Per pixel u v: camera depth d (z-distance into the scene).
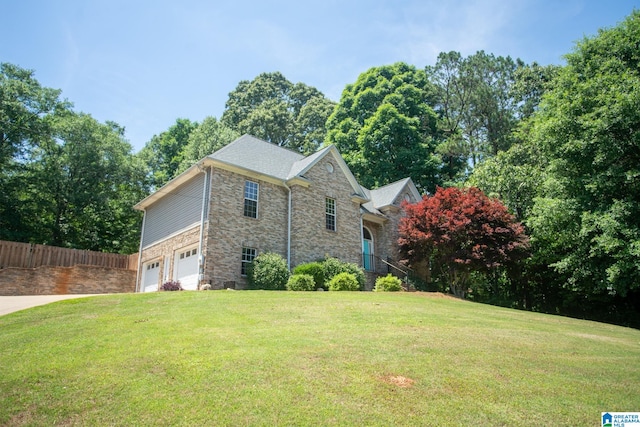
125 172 31.41
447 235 21.33
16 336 7.97
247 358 6.68
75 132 29.00
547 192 21.81
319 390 5.59
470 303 17.59
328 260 19.62
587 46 20.69
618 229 16.64
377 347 7.73
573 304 24.16
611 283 17.78
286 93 59.06
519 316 14.51
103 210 30.62
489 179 26.30
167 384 5.63
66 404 5.08
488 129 41.69
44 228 28.62
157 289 20.95
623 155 17.83
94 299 12.23
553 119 20.00
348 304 12.50
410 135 38.06
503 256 20.44
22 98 28.03
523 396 5.83
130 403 5.10
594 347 9.59
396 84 41.81
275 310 10.92
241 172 18.98
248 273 17.70
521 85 39.50
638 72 19.17
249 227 18.66
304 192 20.88
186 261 19.06
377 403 5.30
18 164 28.39
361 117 41.44
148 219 24.06
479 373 6.65
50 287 19.86
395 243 26.19
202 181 18.83
